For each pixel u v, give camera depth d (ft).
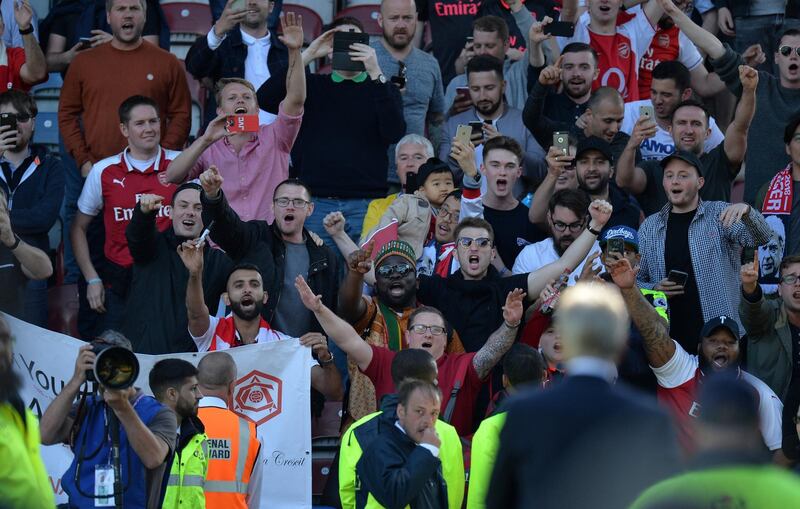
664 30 143.23
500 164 116.37
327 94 124.26
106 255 119.24
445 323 101.35
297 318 109.29
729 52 127.03
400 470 78.23
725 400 53.36
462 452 91.45
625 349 101.55
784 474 51.85
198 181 118.93
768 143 125.59
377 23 157.99
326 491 100.83
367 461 79.20
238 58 134.21
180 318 106.11
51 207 120.98
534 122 126.11
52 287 129.80
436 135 136.56
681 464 54.08
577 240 105.19
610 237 98.37
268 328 106.11
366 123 124.26
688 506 50.80
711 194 122.31
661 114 132.05
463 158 115.24
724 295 109.40
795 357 104.58
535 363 89.40
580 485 54.13
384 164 125.70
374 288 113.29
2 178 121.08
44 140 144.97
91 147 128.57
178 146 129.08
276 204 109.70
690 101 126.11
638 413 55.16
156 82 129.18
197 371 88.89
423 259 117.08
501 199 117.29
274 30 140.36
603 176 115.55
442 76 147.23
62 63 141.18
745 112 119.34
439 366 98.02
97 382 82.07
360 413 100.73
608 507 53.67
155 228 107.55
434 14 147.64
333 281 110.83
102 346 84.53
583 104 131.75
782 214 117.80
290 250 110.22
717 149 122.93
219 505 87.04
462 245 106.83
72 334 122.11
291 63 118.52
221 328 105.19
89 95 128.67
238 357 100.89
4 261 108.88
